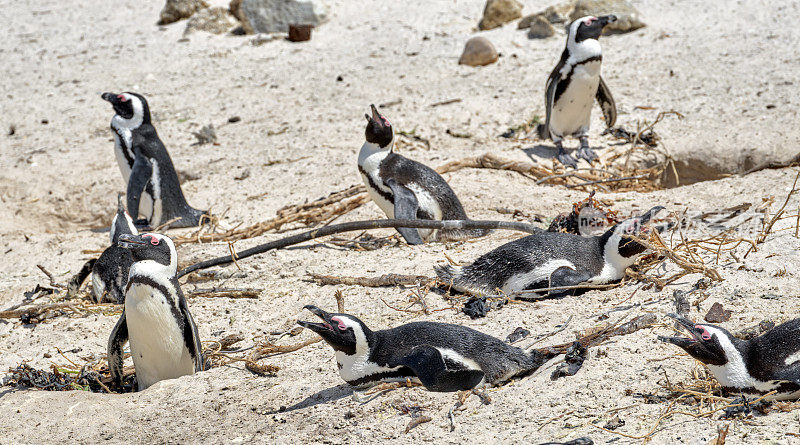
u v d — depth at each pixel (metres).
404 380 7.48
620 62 20.39
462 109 18.70
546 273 9.23
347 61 23.08
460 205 12.64
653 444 6.08
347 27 25.78
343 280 10.72
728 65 19.17
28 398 8.52
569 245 9.40
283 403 7.80
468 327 8.09
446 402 7.23
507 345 7.55
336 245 12.38
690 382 7.00
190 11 27.84
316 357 8.84
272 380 8.41
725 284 8.88
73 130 20.45
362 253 11.88
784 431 6.02
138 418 7.86
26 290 12.00
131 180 14.38
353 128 18.39
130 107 14.80
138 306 8.27
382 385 7.59
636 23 22.47
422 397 7.35
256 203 14.99
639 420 6.48
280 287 10.95
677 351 7.57
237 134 18.98
